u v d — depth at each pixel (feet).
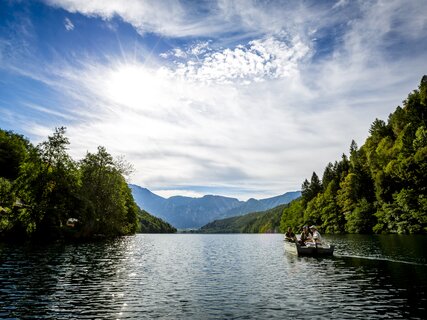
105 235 247.09
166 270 91.40
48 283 67.62
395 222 252.42
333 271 84.43
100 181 239.30
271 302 54.39
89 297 57.16
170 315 47.65
